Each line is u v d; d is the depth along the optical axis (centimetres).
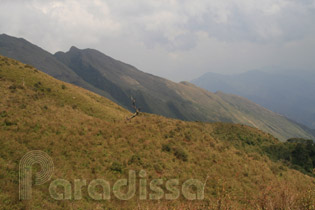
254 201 999
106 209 1233
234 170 2212
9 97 2747
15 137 1647
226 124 7369
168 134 2616
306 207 751
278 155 5697
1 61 4716
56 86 4747
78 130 2123
